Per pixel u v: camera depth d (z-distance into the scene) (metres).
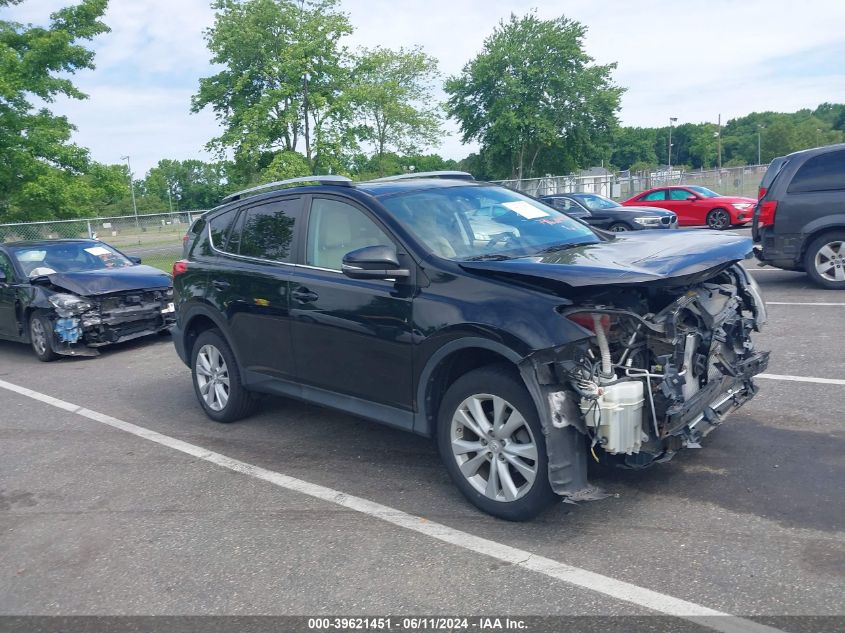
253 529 4.02
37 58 22.98
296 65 30.03
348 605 3.20
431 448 5.07
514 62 44.19
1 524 4.34
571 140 45.88
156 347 9.77
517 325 3.51
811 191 9.45
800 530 3.50
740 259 3.98
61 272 9.52
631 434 3.41
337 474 4.71
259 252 5.34
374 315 4.29
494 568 3.40
